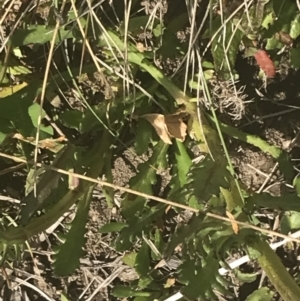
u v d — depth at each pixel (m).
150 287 1.32
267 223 1.32
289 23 1.15
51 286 1.39
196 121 1.20
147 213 1.21
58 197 1.26
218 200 1.17
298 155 1.29
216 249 1.08
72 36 1.20
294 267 1.31
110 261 1.37
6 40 1.14
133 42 1.25
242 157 1.30
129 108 1.22
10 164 1.33
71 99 1.31
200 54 1.21
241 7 1.09
